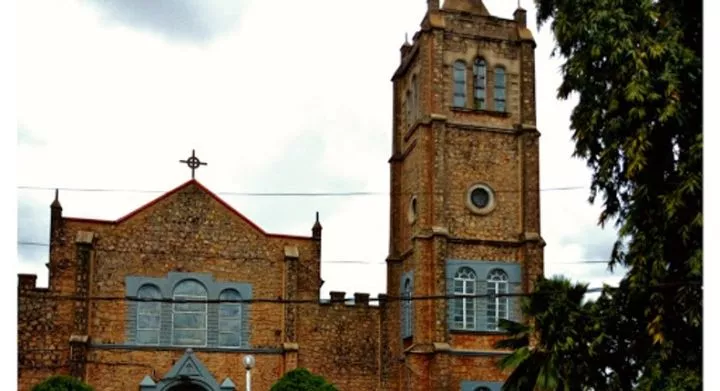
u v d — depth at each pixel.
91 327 45.94
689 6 26.38
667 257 25.86
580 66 27.44
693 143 24.72
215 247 48.75
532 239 49.53
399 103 55.97
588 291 28.34
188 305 47.75
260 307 48.75
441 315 47.28
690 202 24.44
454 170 50.22
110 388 45.53
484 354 47.72
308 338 49.59
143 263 47.44
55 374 44.88
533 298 29.53
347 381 49.59
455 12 52.16
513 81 52.28
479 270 49.16
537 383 28.80
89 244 46.09
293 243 50.34
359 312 50.81
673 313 25.42
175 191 48.75
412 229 51.34
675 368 24.89
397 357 50.59
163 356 46.62
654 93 25.27
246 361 39.69
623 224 26.66
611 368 28.12
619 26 26.23
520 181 50.91
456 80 51.53
